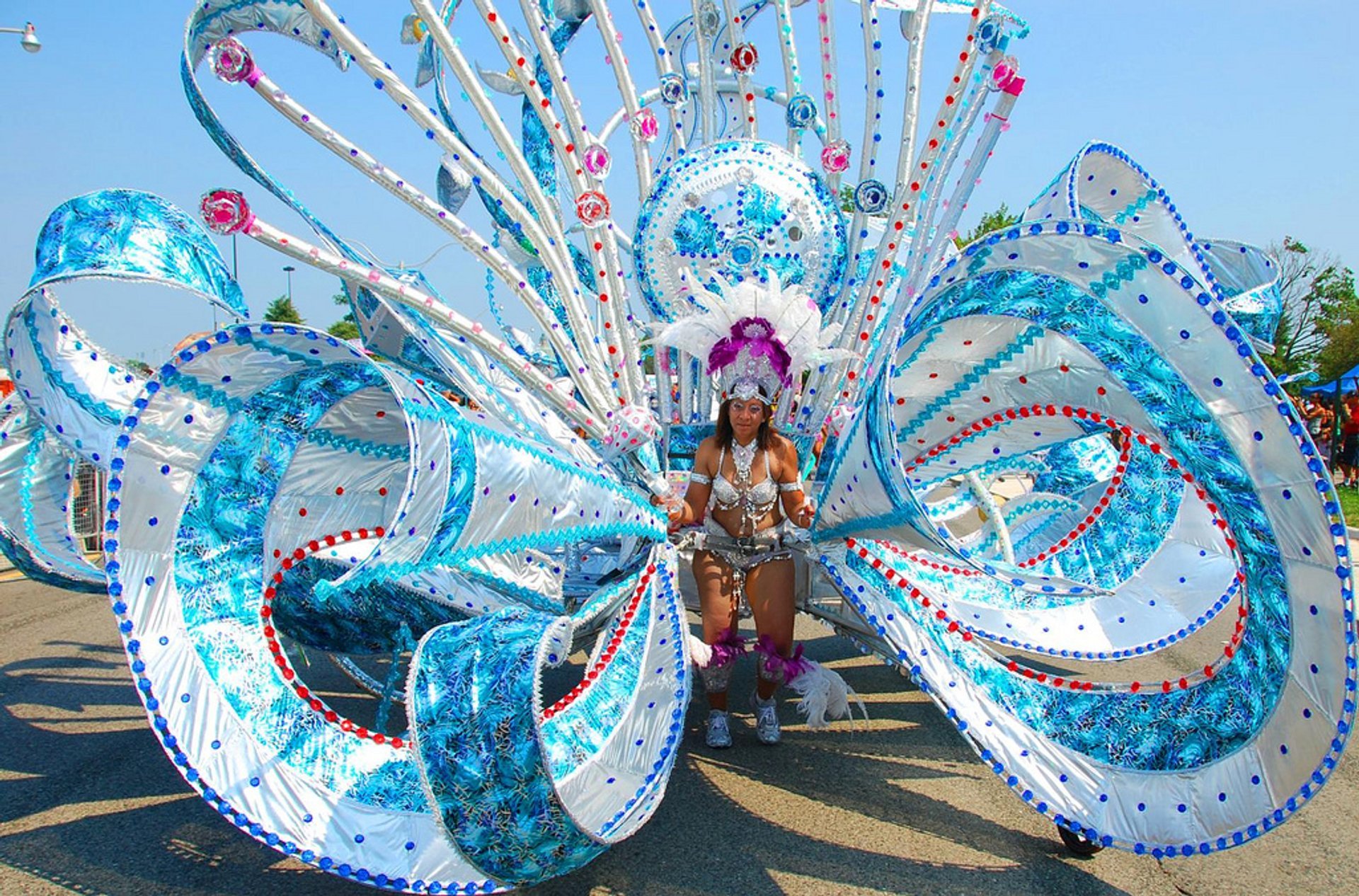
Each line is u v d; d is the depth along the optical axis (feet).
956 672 9.23
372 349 13.47
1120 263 8.34
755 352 10.70
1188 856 8.29
